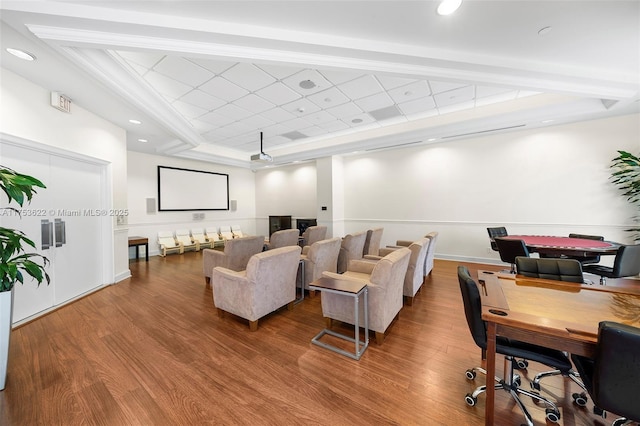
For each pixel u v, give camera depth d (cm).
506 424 152
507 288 177
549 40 234
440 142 573
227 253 392
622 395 106
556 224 464
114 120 399
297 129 571
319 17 204
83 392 176
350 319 254
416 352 226
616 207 419
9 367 203
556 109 405
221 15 201
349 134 616
